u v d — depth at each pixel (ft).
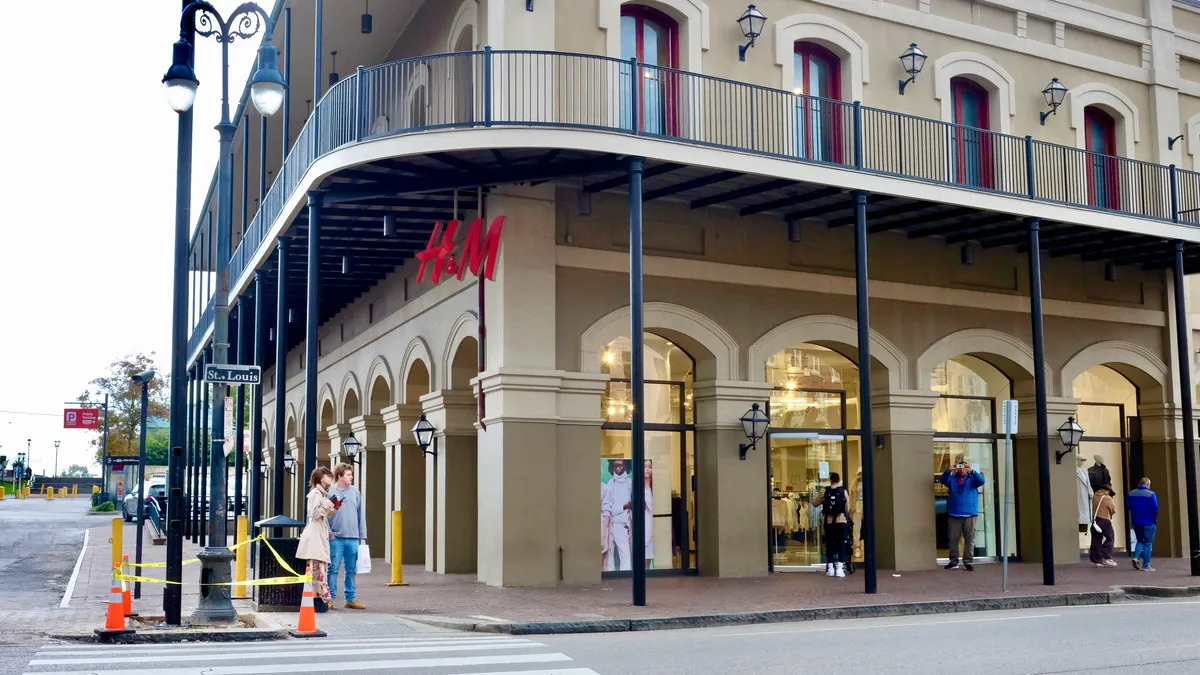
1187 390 63.62
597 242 57.57
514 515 53.31
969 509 64.34
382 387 78.84
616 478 58.75
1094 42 75.41
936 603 46.91
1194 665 29.71
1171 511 76.13
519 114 53.78
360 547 45.32
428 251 58.29
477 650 32.71
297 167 61.52
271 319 94.38
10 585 58.34
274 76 40.16
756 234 62.34
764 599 47.78
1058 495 70.74
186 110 39.52
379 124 57.16
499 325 54.60
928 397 66.28
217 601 39.58
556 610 43.42
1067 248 70.54
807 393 64.69
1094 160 70.95
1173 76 78.38
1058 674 28.27
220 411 40.68
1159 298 78.07
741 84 54.13
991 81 69.31
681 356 61.52
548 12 55.01
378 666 28.94
